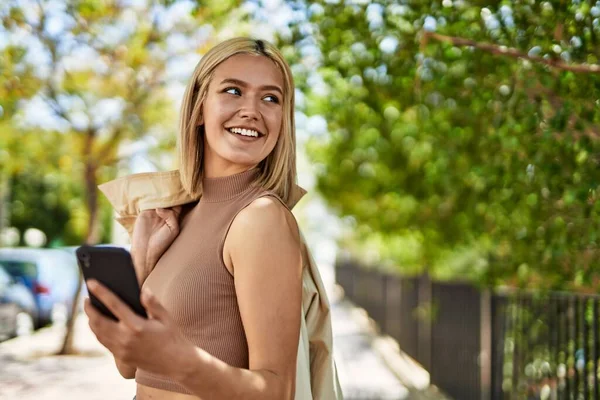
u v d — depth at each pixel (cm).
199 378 161
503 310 637
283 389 181
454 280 930
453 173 785
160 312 157
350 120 820
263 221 193
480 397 708
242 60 224
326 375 226
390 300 1494
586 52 443
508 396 619
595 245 511
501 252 695
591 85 440
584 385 451
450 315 852
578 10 432
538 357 538
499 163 589
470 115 659
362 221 1596
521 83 487
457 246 984
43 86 1113
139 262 235
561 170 491
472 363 743
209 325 199
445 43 548
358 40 583
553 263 570
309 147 1359
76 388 1014
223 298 199
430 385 956
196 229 220
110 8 953
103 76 1132
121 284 156
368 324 1927
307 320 222
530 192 549
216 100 222
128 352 155
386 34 567
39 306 1794
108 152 1338
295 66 625
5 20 865
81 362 1284
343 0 548
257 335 186
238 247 195
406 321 1227
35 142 1349
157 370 159
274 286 189
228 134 221
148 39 1001
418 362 1098
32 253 1861
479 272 678
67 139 1330
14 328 1619
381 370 1197
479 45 464
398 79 611
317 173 1574
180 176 237
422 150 896
